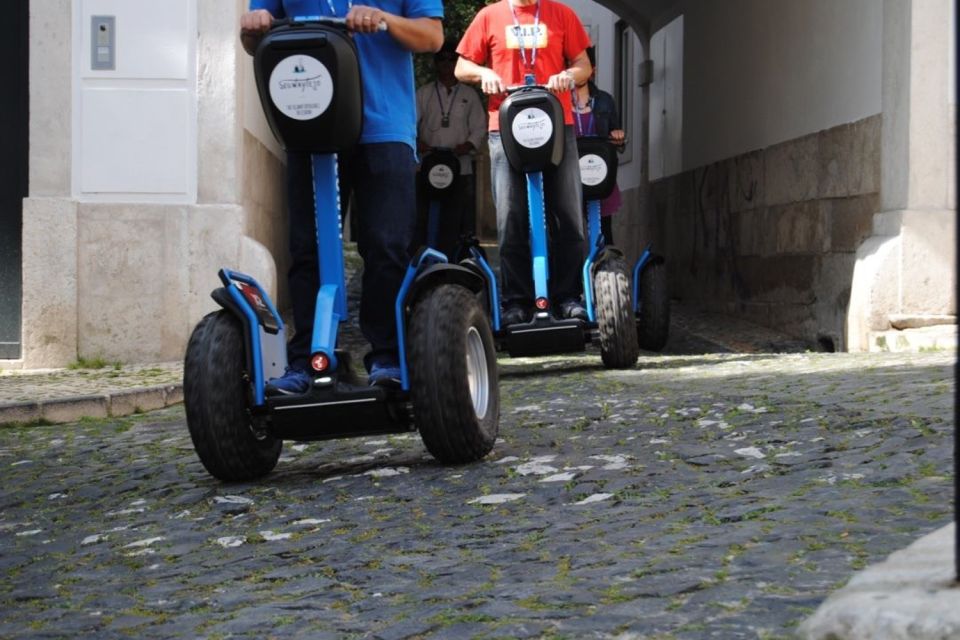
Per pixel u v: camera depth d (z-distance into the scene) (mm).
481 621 2404
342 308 4109
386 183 4176
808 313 10547
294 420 4012
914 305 8961
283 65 3904
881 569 2146
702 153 13812
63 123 8859
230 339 4102
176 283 8852
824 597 2311
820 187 10352
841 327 9820
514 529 3260
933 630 1814
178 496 4094
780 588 2408
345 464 4523
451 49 10930
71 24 8875
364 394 3986
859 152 9609
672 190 15086
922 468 3584
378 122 4168
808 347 10281
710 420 4887
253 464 4176
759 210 11859
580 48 7590
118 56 8891
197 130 8883
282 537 3393
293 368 4168
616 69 18469
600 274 7613
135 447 5438
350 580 2863
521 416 5445
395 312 4156
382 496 3842
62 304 8805
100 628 2607
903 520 2934
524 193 7410
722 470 3881
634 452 4309
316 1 4250
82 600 2877
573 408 5566
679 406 5328
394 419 4117
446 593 2652
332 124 3912
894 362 7082
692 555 2766
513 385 6949
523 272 7535
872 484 3438
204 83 8875
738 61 12555
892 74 9070
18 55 9086
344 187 4309
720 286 13055
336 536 3361
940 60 8883
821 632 1954
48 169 8867
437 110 10914
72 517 3953
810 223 10539
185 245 8844
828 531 2867
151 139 8883
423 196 9922
